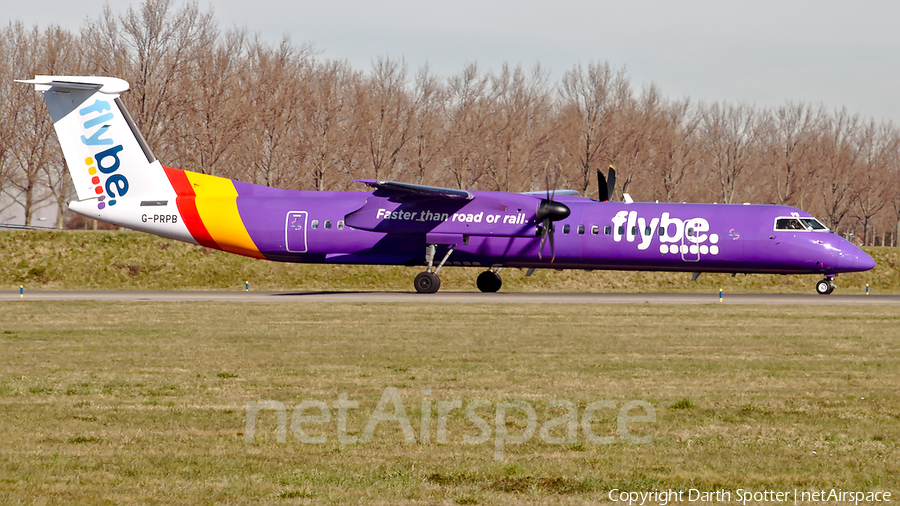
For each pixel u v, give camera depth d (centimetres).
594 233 10975
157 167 11719
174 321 7712
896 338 6688
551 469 3030
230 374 4819
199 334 6725
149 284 14500
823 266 10600
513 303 9800
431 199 11050
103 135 11688
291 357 5491
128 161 11719
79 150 11719
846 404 4103
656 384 4588
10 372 4881
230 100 19125
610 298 10856
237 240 11631
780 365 5272
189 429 3528
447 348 5947
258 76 19962
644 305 9612
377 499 2675
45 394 4222
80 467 2970
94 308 9019
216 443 3319
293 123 19888
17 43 19588
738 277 15162
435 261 11556
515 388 4434
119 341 6278
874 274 15225
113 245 15250
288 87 19812
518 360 5397
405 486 2806
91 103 11638
